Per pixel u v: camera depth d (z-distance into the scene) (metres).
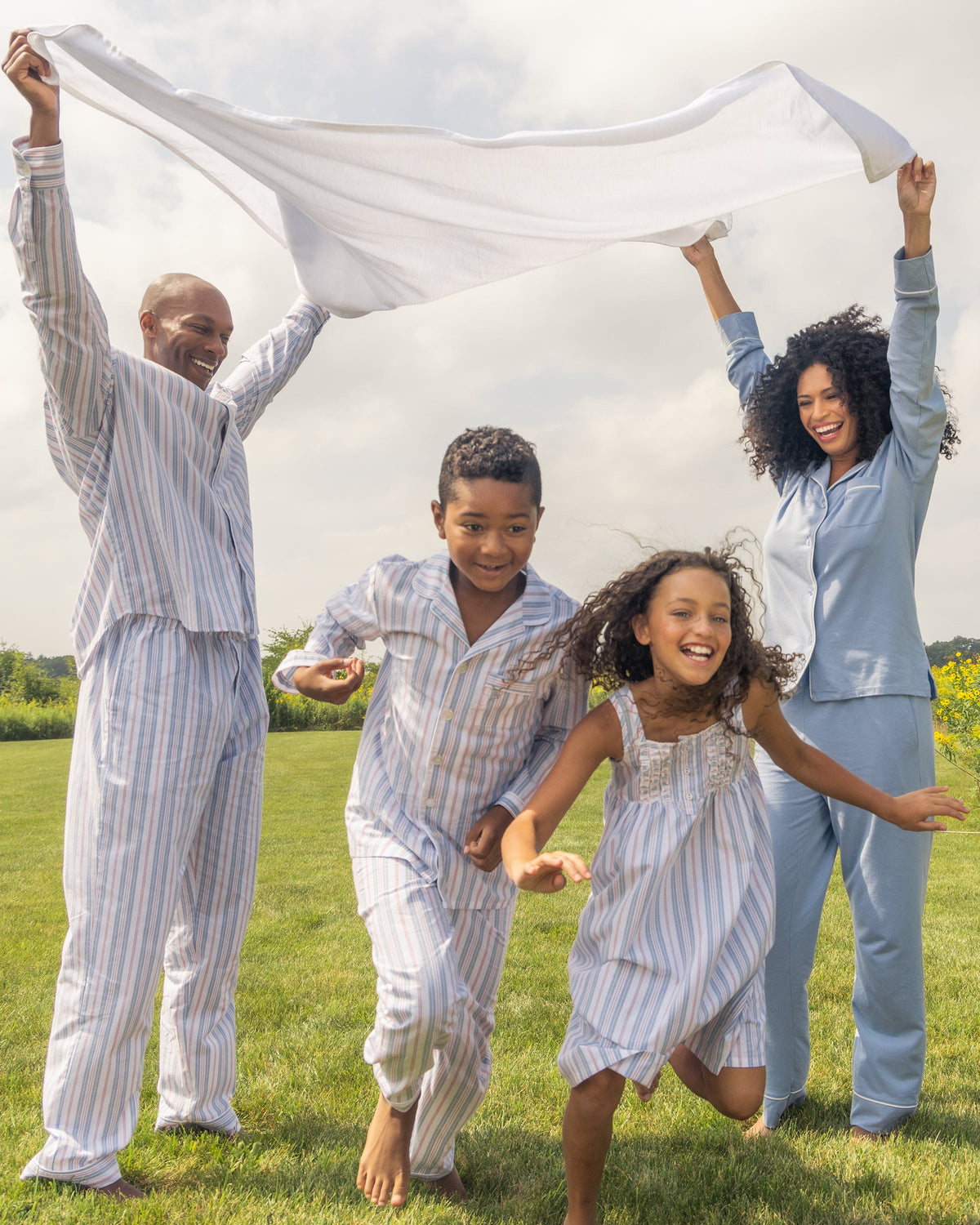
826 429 3.18
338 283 3.08
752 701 2.51
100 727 2.62
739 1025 2.29
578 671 2.54
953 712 11.16
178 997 2.89
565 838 9.23
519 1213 2.42
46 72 2.44
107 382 2.66
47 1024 4.33
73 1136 2.47
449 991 2.18
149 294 3.06
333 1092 3.32
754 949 2.35
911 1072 2.99
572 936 5.81
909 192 2.85
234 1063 2.94
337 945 5.71
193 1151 2.76
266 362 3.31
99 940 2.53
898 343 3.02
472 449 2.38
